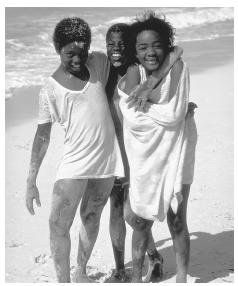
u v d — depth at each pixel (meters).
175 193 5.43
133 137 5.48
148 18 5.36
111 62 5.73
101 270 6.40
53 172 9.14
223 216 7.55
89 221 5.93
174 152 5.45
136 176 5.50
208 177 8.77
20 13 23.08
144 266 6.49
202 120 11.41
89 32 5.56
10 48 17.42
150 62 5.25
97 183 5.79
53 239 5.76
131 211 5.61
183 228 5.67
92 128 5.60
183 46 19.91
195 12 25.83
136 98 5.36
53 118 5.70
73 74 5.57
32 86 13.55
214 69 15.90
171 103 5.36
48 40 18.69
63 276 5.82
